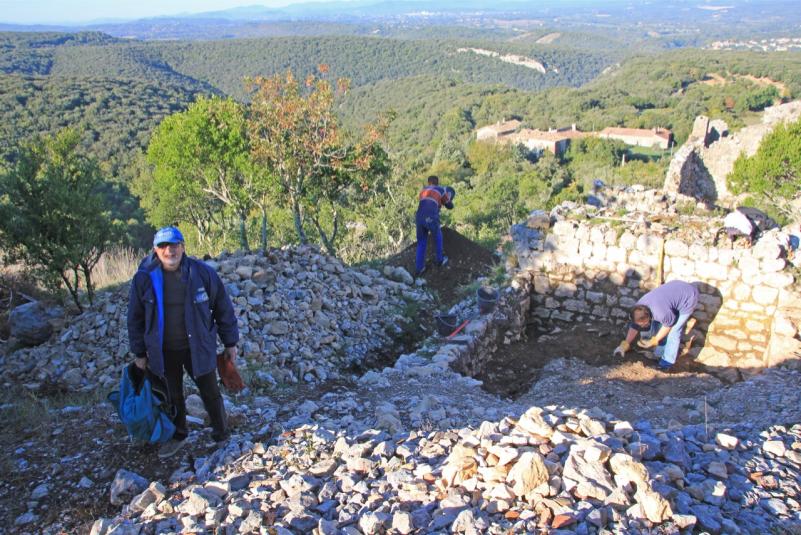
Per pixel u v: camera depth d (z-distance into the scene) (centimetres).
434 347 743
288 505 335
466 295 964
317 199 1659
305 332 740
